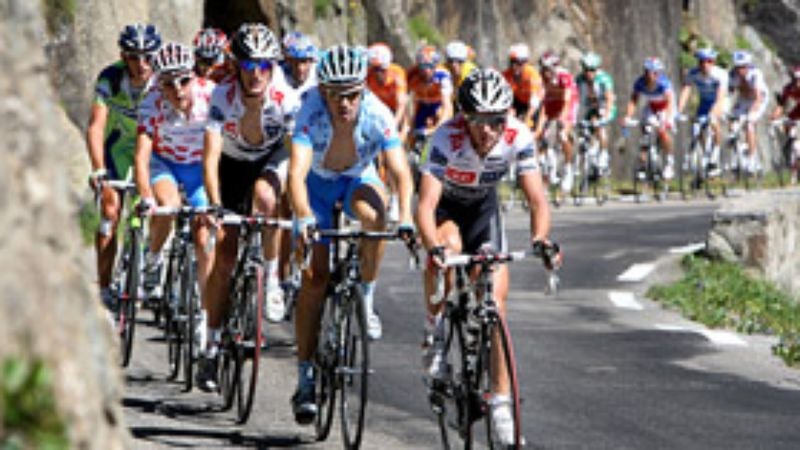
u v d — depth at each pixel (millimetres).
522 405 17156
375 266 15742
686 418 16609
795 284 35156
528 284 29391
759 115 54750
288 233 21000
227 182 19062
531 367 19906
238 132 18031
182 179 19562
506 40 67562
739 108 55094
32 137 6051
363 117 15234
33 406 5684
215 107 17625
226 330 16812
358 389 17719
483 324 13430
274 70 17969
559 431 15703
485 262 13430
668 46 77938
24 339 5777
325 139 15258
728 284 29188
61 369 5926
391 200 36344
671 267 31953
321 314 15320
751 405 17562
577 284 29484
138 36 20062
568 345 21984
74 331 6098
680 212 45750
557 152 49250
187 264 18344
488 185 15000
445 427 14578
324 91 14820
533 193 14578
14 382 5633
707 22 85438
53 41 35000
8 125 5949
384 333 22625
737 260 31969
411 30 60656
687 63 81000
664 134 51656
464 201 15164
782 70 89812
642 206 49156
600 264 32406
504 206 47969
